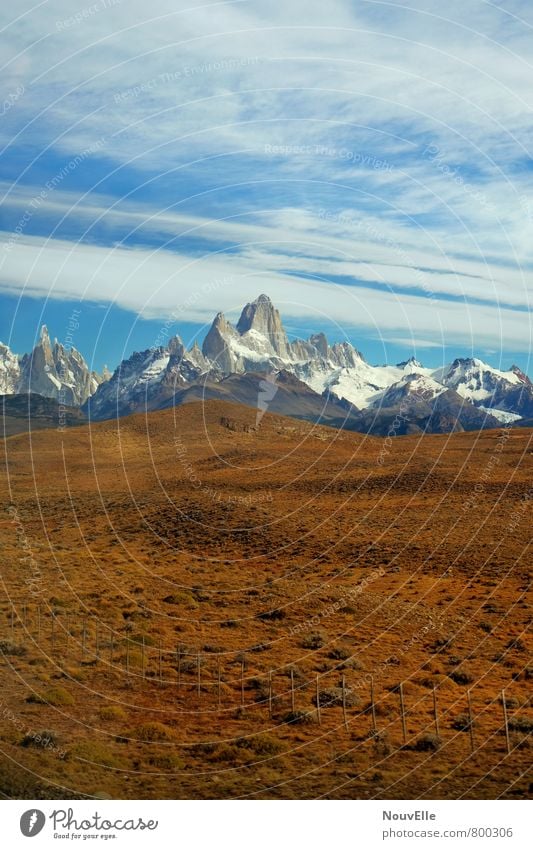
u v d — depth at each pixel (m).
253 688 34.34
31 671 34.06
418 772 24.81
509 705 32.25
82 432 137.88
